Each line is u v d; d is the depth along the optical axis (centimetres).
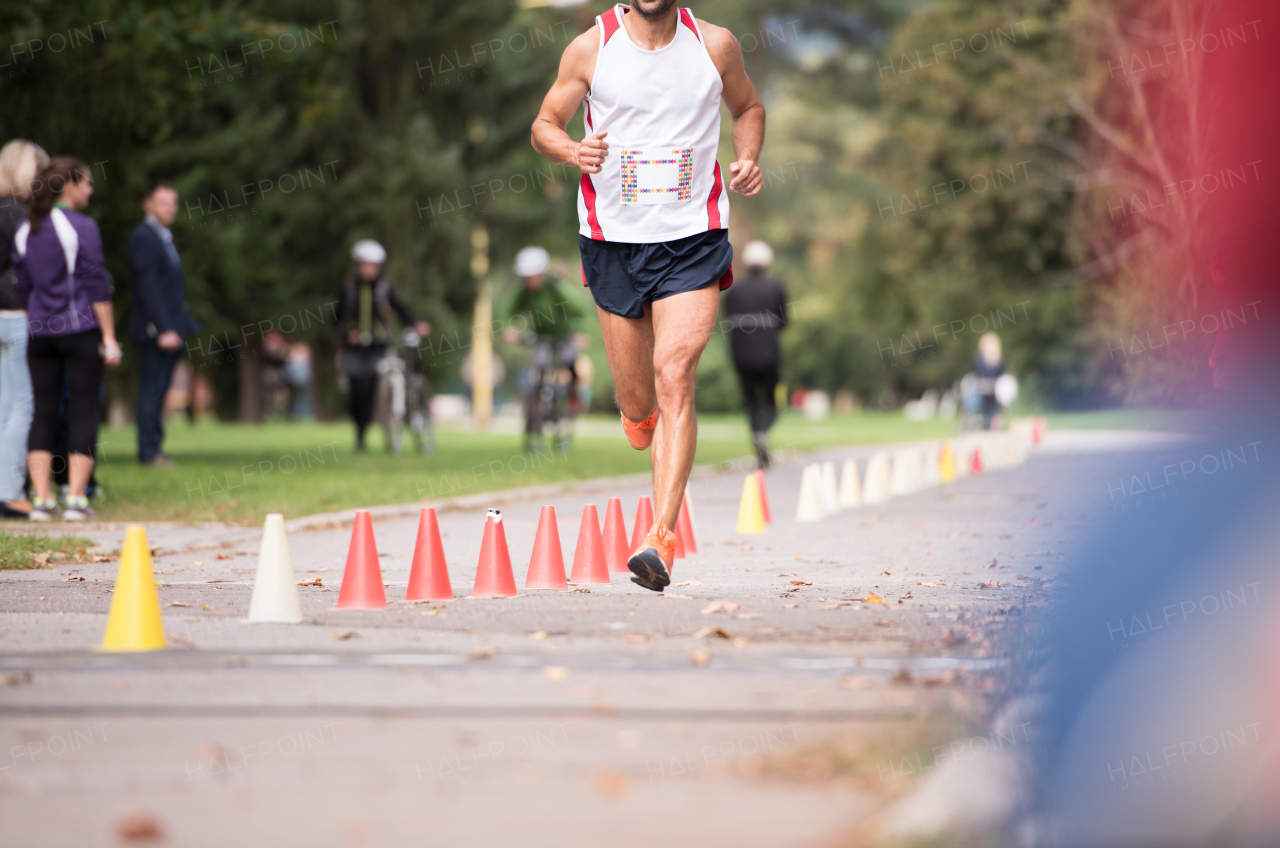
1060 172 12138
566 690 1485
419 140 11806
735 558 2997
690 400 2225
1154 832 984
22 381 3597
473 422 15262
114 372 10119
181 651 1723
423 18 12156
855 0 19212
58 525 3428
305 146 11862
